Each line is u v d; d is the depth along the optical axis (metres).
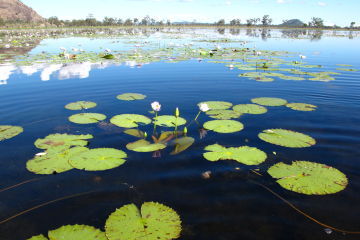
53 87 7.81
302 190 3.11
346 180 3.28
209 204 2.89
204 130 4.79
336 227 2.59
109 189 3.13
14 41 25.48
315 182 3.24
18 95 6.96
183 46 21.42
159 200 2.96
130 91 7.41
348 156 3.90
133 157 3.84
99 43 24.55
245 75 9.62
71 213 2.75
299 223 2.64
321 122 5.18
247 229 2.56
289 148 4.15
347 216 2.73
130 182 3.27
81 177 3.37
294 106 6.08
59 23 77.38
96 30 56.06
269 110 5.87
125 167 3.59
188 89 7.68
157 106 4.87
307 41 29.23
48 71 10.36
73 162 3.61
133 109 5.89
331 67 11.68
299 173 3.41
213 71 10.51
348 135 4.59
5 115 5.49
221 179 3.34
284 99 6.76
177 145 4.21
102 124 5.01
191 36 37.25
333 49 20.03
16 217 2.69
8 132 4.55
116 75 9.64
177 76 9.50
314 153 3.99
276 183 3.26
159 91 7.47
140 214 2.69
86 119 5.12
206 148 4.07
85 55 15.00
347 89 7.72
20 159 3.76
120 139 4.39
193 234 2.48
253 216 2.72
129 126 4.83
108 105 6.18
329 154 3.96
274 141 4.31
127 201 2.94
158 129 4.81
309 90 7.62
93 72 10.24
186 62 13.09
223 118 5.36
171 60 13.37
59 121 5.15
